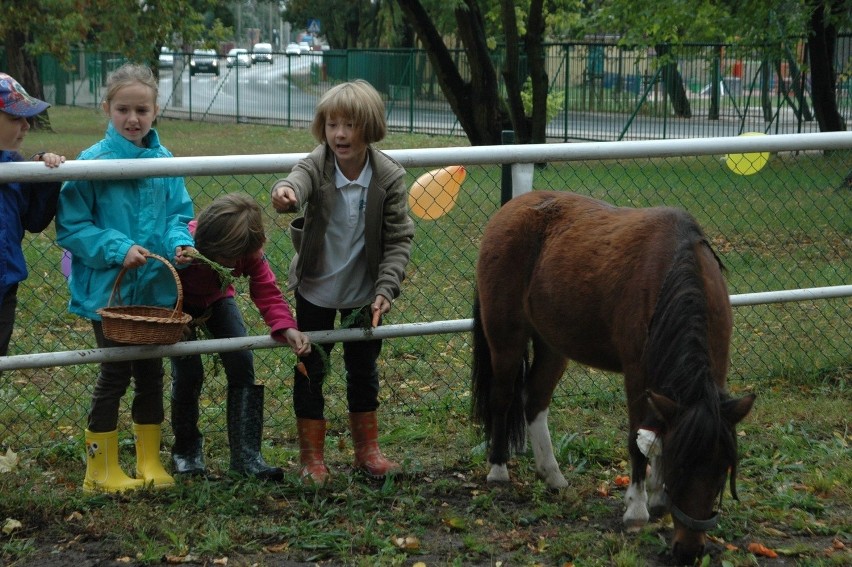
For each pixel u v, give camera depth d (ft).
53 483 13.82
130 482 13.30
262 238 13.25
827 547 11.98
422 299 23.35
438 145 82.64
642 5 58.13
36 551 11.53
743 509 12.96
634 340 11.80
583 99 84.43
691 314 10.68
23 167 12.15
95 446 13.29
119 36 77.71
